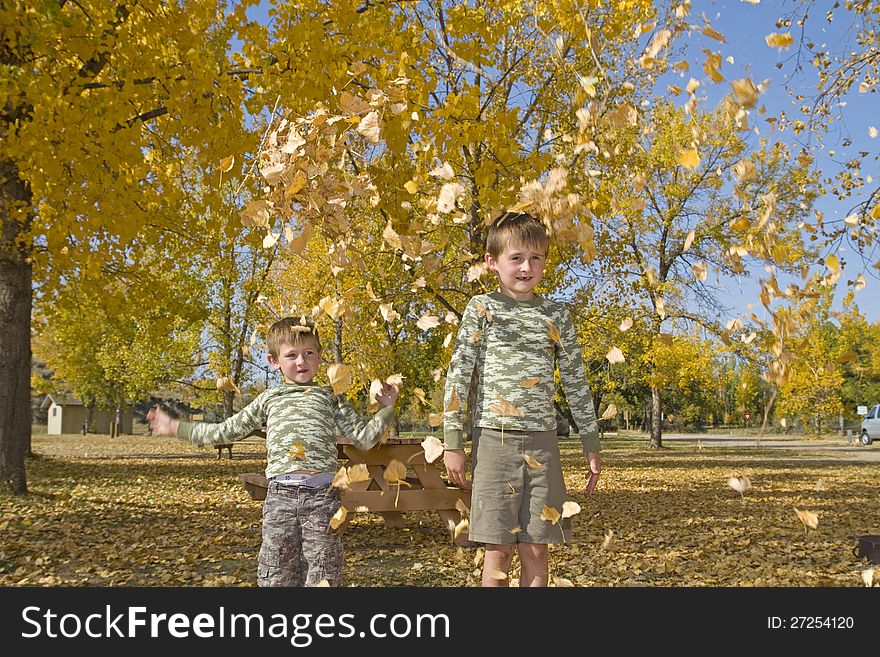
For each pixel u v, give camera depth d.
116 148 6.39
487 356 2.63
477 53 6.77
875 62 6.87
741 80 2.37
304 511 2.78
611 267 10.65
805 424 37.62
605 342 11.69
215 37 6.84
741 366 7.70
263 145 3.05
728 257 2.61
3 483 8.27
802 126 7.11
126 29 6.15
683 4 2.40
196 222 10.05
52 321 12.08
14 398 8.40
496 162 7.16
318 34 5.98
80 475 11.76
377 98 2.96
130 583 4.02
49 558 4.71
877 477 12.52
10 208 7.80
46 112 6.05
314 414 2.89
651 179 18.39
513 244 2.65
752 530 6.48
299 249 3.06
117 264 10.45
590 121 2.65
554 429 2.61
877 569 2.91
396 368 12.59
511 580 3.85
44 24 5.78
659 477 12.74
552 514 2.49
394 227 3.63
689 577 4.31
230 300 19.00
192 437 3.01
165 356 22.44
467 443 15.60
